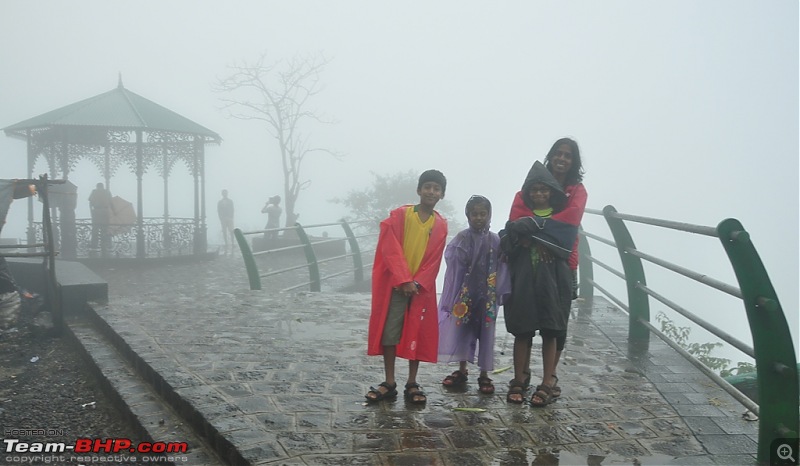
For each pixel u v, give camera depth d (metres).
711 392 4.58
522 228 4.25
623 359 5.41
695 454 3.58
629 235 6.02
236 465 3.57
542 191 4.35
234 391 4.55
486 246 4.59
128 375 5.46
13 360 6.53
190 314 7.21
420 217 4.45
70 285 7.62
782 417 3.46
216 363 5.25
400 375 5.01
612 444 3.70
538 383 4.81
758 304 3.47
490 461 3.47
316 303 7.97
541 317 4.29
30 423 4.87
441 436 3.80
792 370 3.43
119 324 6.68
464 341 4.63
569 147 4.51
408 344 4.30
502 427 3.94
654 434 3.85
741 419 4.08
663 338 5.31
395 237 4.38
